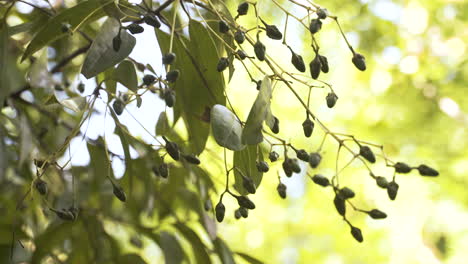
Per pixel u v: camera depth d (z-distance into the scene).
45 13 1.02
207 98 0.97
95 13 0.95
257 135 0.89
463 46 2.49
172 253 1.10
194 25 0.97
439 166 2.48
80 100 0.96
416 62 2.46
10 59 1.07
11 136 1.12
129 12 0.95
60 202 1.14
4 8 1.06
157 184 1.15
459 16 2.50
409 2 2.49
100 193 1.17
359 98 2.44
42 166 0.95
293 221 2.59
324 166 2.38
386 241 2.51
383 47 2.43
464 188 2.46
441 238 2.46
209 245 1.21
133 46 0.91
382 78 2.45
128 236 1.23
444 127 2.50
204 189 1.09
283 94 2.28
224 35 0.98
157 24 0.93
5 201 1.12
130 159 1.01
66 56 1.12
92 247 1.14
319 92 2.32
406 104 2.48
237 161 0.94
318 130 2.34
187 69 0.97
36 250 1.11
